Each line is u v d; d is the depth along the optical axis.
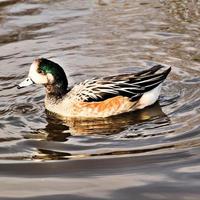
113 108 14.47
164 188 10.66
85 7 21.98
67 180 11.11
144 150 12.19
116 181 10.98
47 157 12.09
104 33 19.67
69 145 12.64
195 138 12.62
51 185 10.95
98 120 14.20
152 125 13.58
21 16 21.28
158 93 14.76
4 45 18.92
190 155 11.84
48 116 14.44
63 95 14.92
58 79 14.95
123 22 20.48
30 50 18.55
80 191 10.69
